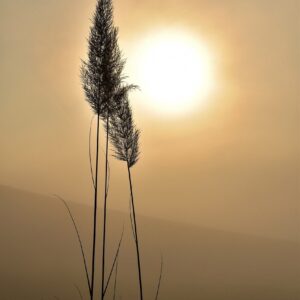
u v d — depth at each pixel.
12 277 80.31
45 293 68.12
